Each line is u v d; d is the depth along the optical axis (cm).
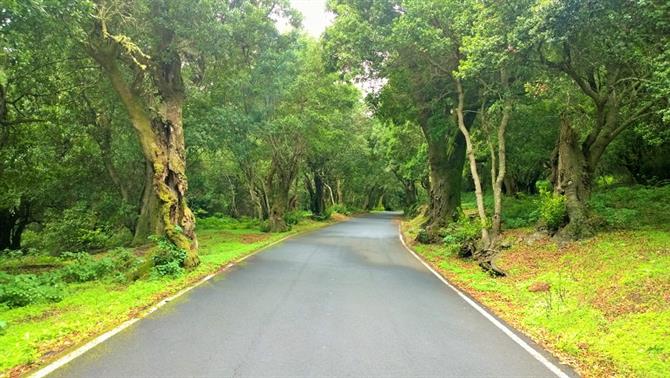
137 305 820
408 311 817
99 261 1288
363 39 1727
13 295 844
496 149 2694
